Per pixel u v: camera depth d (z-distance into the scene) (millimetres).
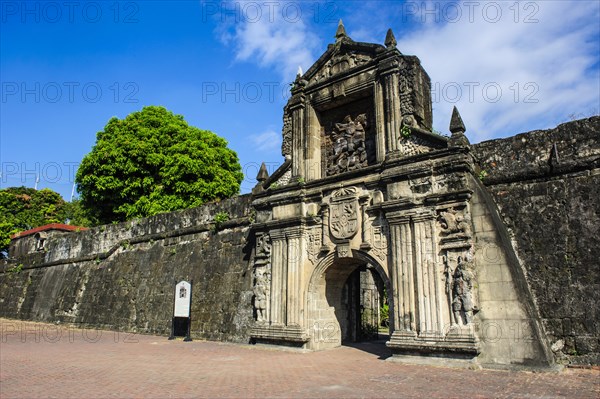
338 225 17297
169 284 24875
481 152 16125
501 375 11930
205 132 39750
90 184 36625
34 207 54938
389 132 16797
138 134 37000
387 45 17656
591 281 13133
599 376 11633
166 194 36125
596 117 14336
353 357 15547
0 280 39156
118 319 26797
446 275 14281
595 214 13562
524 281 13828
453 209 14625
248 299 20672
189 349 17625
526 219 14641
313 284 17797
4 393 9242
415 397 9195
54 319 31438
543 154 14938
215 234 23797
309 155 19328
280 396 9172
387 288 15688
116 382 10539
